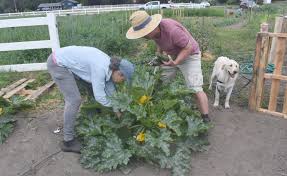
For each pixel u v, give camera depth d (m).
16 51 8.61
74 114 4.25
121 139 4.30
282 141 4.64
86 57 4.05
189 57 4.74
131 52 9.73
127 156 4.00
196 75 4.81
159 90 4.98
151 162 4.11
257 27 14.26
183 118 4.61
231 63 5.25
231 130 4.93
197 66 4.80
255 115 5.36
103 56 4.09
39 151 4.51
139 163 4.17
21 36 9.77
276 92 5.24
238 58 8.60
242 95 6.09
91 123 4.45
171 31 4.41
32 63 7.88
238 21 21.12
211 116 5.33
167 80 5.30
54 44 7.90
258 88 5.33
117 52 9.38
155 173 4.02
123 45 9.48
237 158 4.33
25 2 60.44
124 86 4.46
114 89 4.39
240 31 14.20
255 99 5.41
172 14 20.50
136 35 4.34
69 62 4.09
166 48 4.64
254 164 4.22
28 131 4.96
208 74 7.05
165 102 4.41
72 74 4.20
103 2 56.12
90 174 4.05
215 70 5.89
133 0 55.28
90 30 10.41
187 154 4.23
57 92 6.48
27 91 6.49
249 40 11.52
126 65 4.36
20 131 4.97
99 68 3.97
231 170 4.12
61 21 12.45
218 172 4.08
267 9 30.86
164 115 4.31
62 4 54.12
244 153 4.42
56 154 4.41
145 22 4.35
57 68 4.12
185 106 4.66
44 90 6.44
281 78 5.11
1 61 8.23
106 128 4.36
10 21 7.66
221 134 4.83
